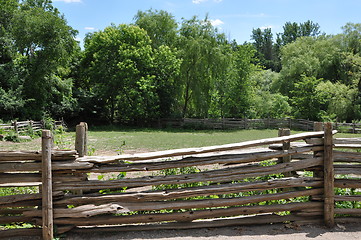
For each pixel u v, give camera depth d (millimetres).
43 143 4176
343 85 35719
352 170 4879
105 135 24016
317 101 33562
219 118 35469
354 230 4586
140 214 4602
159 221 4625
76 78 38906
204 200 4641
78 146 4484
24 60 29359
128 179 4477
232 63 35562
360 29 42594
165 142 19328
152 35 37000
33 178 4273
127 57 32812
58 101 32500
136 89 33250
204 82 34781
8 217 4449
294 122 33438
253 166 4727
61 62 30531
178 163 4555
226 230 4586
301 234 4441
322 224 4781
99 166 4426
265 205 4793
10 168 4188
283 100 36875
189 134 26391
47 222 4207
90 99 35281
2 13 31516
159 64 34375
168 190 4578
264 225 4770
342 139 4969
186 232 4531
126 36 34000
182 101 36688
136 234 4461
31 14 29250
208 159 4617
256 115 37750
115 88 34375
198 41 34250
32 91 28781
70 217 4379
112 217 4523
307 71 40469
